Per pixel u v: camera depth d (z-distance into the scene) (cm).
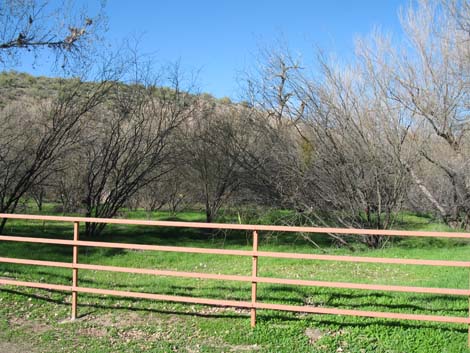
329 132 1409
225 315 671
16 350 591
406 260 557
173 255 1275
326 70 1731
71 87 1520
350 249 1420
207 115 1784
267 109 1581
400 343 570
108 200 1647
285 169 1463
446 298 721
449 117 1548
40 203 2192
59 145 1527
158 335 626
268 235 1641
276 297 731
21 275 913
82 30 1425
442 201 1627
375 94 1459
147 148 1659
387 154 1414
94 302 745
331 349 567
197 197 1972
